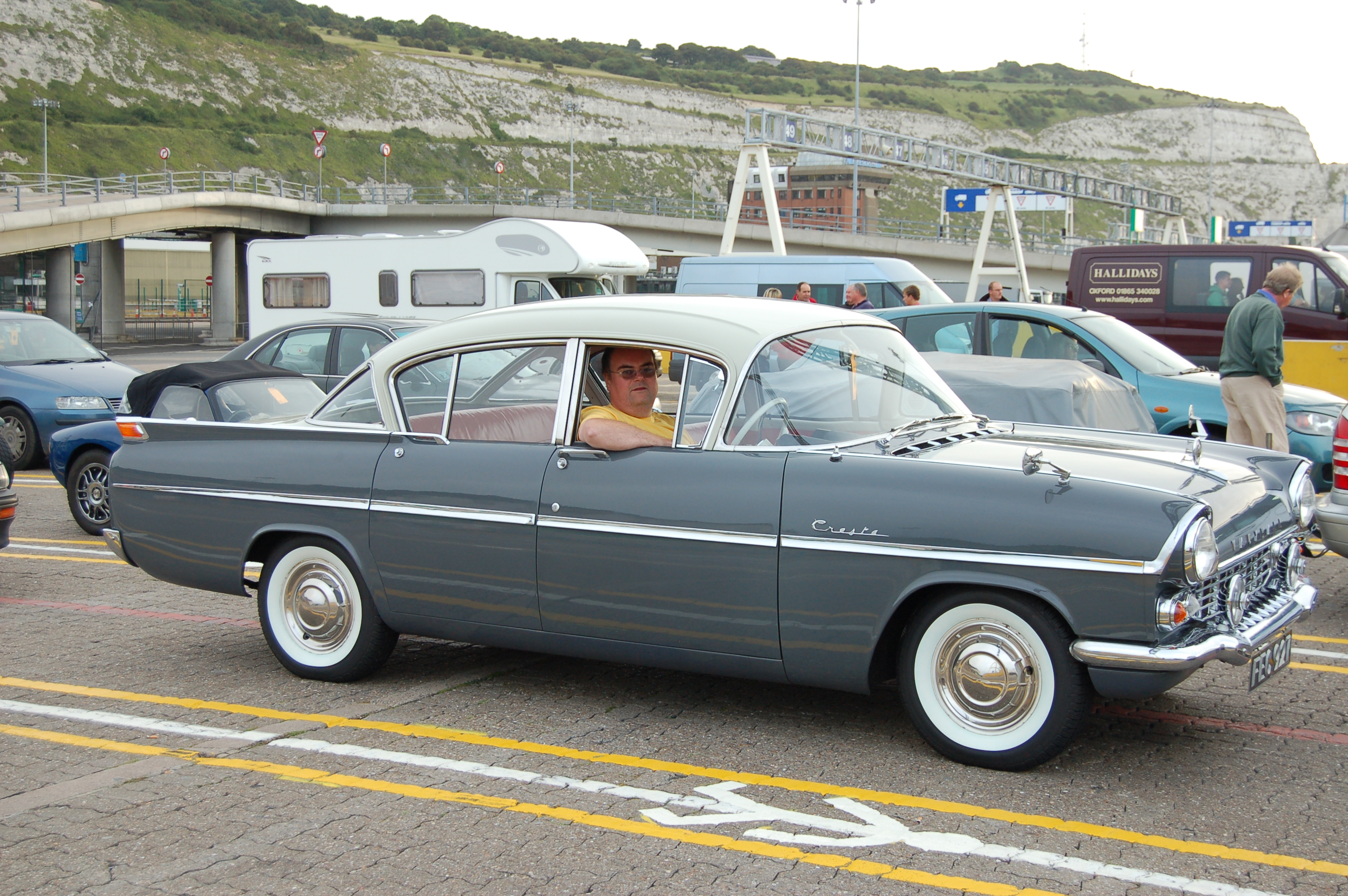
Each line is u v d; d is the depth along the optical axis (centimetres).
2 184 5803
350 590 544
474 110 16400
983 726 432
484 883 352
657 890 346
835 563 434
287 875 358
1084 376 761
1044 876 354
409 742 474
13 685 560
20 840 386
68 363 1355
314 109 14475
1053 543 402
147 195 5559
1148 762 444
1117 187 4047
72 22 12950
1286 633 449
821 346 491
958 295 3500
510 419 509
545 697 533
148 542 581
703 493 456
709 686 548
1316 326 1379
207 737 484
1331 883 348
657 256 7631
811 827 389
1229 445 525
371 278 2092
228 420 776
